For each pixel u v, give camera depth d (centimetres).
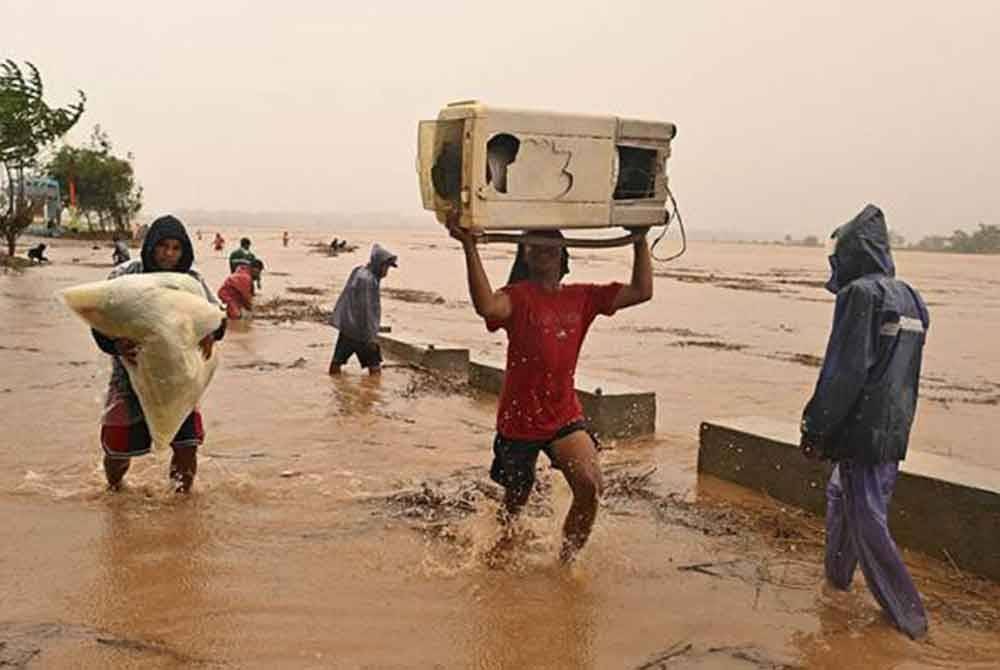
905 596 506
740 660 464
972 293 5125
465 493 721
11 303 2145
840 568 549
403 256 7688
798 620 514
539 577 561
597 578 563
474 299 545
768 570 588
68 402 1016
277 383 1209
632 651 470
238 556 573
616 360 1730
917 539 632
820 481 709
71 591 510
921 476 629
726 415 1188
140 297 627
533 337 563
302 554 582
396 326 2164
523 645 470
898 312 498
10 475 728
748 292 4244
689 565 592
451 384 1248
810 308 3316
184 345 641
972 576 597
